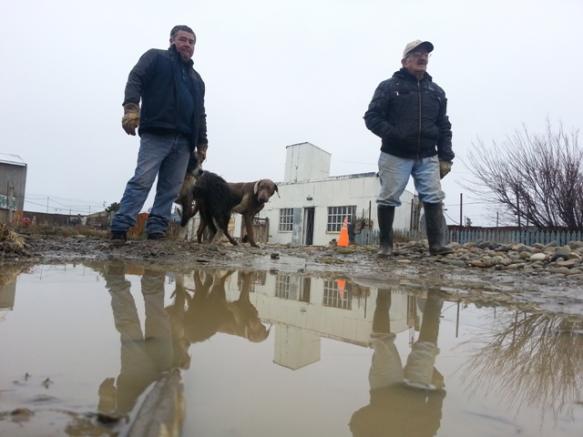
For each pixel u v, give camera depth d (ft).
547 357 3.65
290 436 1.85
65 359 2.60
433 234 15.40
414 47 13.39
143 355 2.81
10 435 1.57
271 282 8.18
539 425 2.21
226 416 1.99
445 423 2.15
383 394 2.50
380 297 7.12
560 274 11.94
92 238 16.35
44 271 7.40
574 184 30.96
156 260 10.69
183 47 12.62
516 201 33.32
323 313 5.29
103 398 1.98
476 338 4.35
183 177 13.82
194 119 13.19
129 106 11.46
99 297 5.07
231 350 3.21
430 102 13.91
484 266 13.25
